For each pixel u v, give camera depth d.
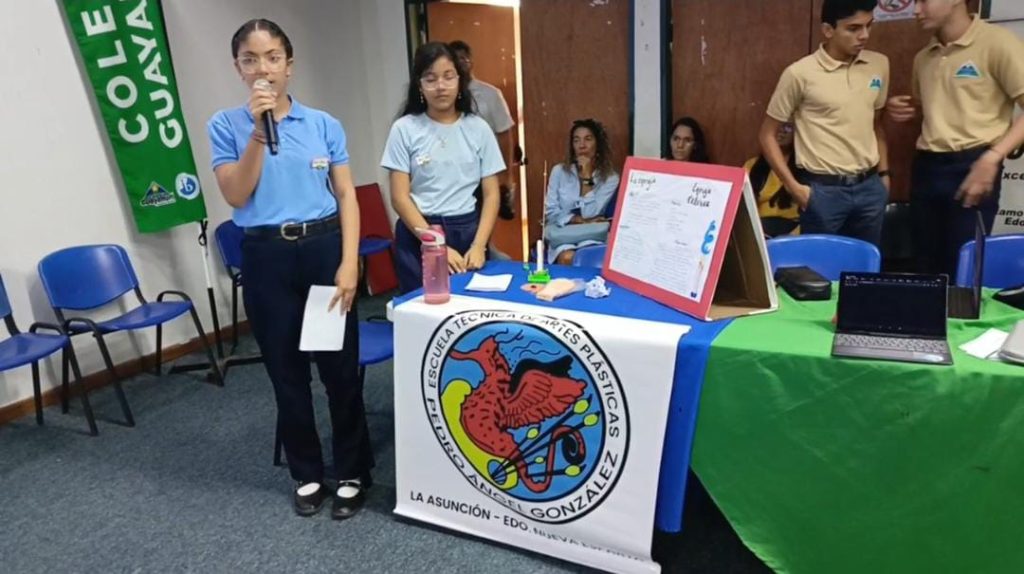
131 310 3.42
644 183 2.07
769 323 1.73
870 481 1.55
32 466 2.66
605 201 3.86
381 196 4.92
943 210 2.93
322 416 2.96
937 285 1.57
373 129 4.95
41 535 2.21
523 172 4.52
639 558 1.84
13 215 3.07
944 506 1.51
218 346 3.79
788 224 3.68
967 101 2.75
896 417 1.49
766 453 1.63
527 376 1.85
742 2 3.62
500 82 4.74
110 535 2.20
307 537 2.14
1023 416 1.39
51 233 3.21
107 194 3.41
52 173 3.19
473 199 2.63
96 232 3.38
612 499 1.82
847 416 1.53
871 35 3.35
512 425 1.91
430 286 2.01
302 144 1.97
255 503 2.34
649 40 3.86
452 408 1.99
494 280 2.20
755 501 1.68
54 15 3.14
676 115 3.93
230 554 2.07
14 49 3.02
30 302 3.16
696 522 2.13
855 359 1.50
